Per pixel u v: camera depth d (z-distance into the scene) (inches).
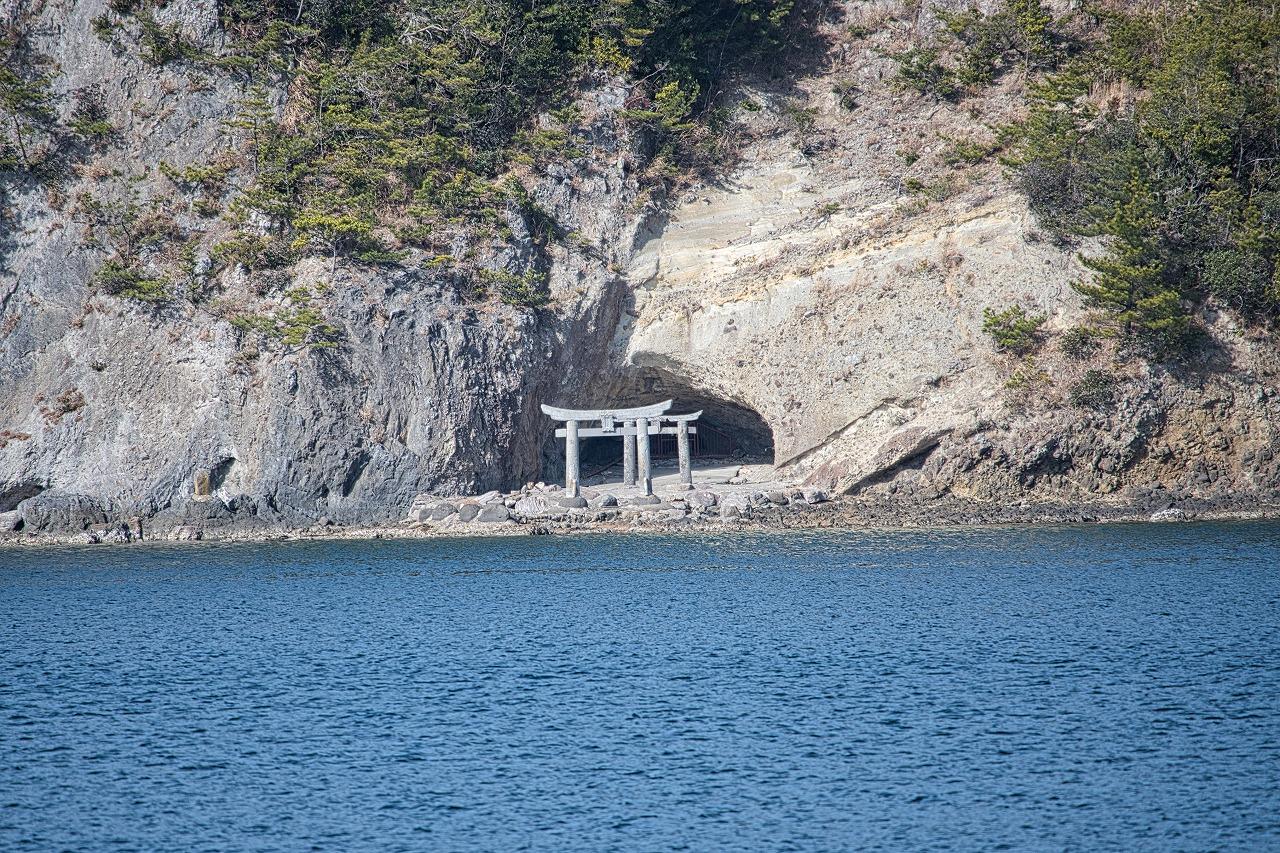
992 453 4913.9
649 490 5108.3
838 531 4648.1
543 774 2060.8
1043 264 5118.1
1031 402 4911.4
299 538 4889.3
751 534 4640.8
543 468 5590.6
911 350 5162.4
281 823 1883.6
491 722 2337.6
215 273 5359.3
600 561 4163.4
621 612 3321.9
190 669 2783.0
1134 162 5044.3
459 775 2064.5
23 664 2842.0
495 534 4820.4
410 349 5216.5
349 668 2765.7
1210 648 2765.7
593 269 5644.7
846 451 5211.6
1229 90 5068.9
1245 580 3550.7
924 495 4987.7
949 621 3107.8
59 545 4822.8
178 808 1946.4
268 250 5344.5
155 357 5201.8
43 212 5556.1
